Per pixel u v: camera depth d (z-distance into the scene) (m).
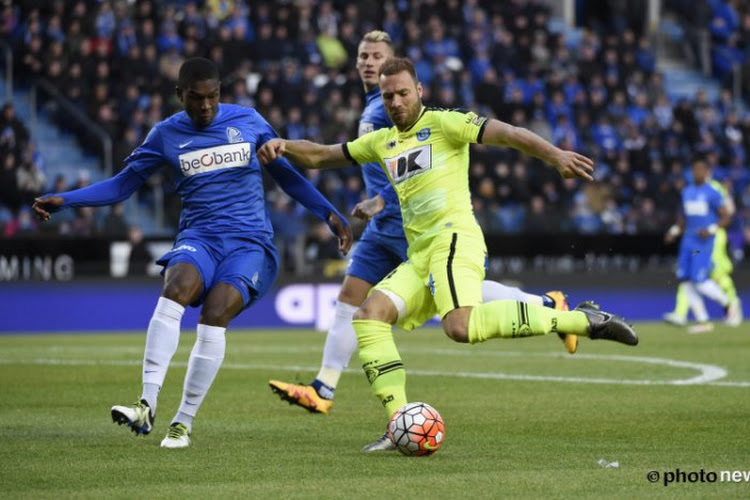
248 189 25.09
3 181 71.44
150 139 25.19
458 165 23.91
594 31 104.50
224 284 24.22
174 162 24.91
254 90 83.50
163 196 74.69
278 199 73.69
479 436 24.88
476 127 23.38
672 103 100.06
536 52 94.12
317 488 18.62
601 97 91.88
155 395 23.41
